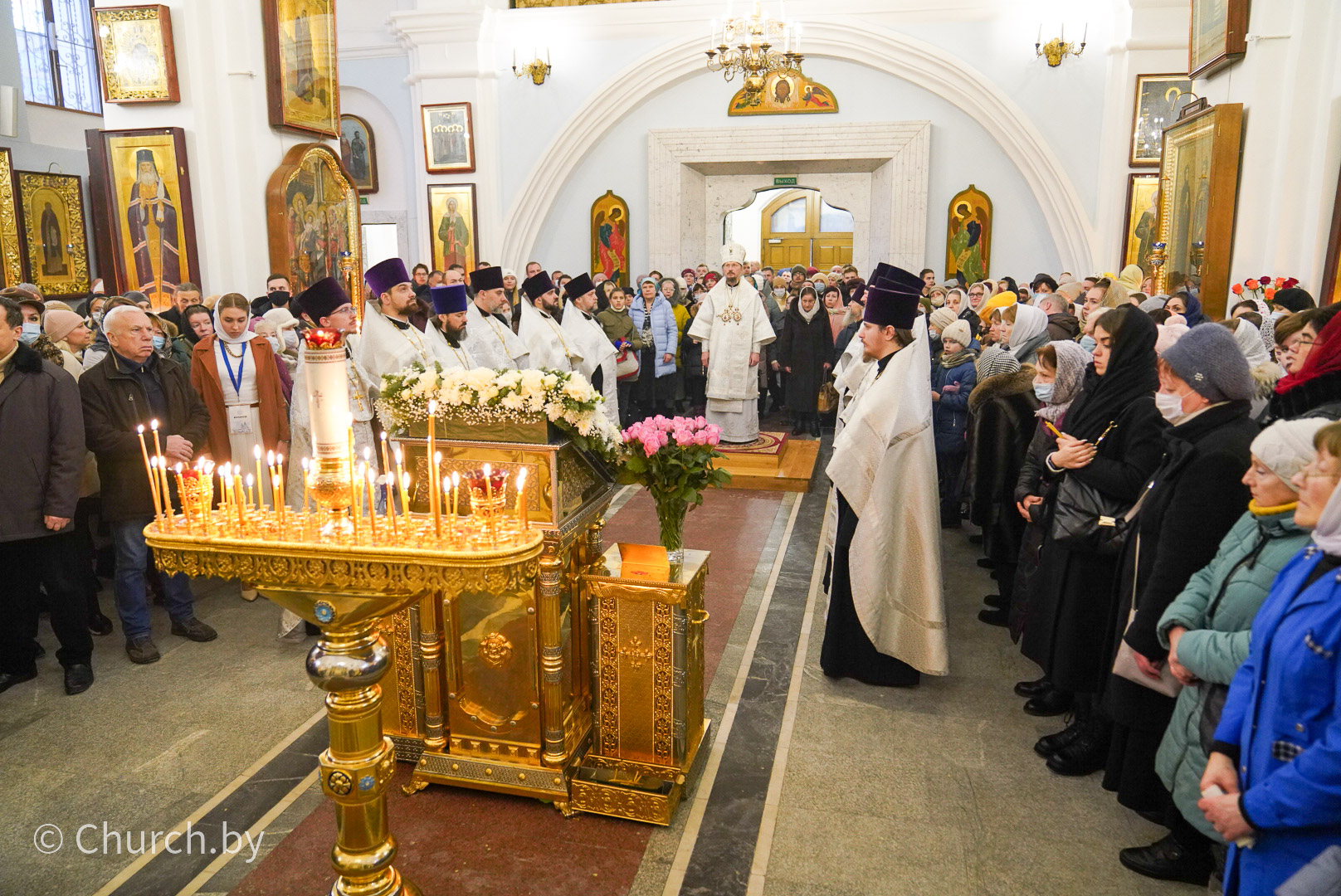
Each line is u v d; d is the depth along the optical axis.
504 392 2.70
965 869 2.59
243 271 6.91
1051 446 3.50
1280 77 5.94
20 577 3.75
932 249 12.20
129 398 3.98
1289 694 1.57
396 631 2.99
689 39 11.86
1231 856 1.75
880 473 3.58
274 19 6.82
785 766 3.14
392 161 13.11
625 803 2.80
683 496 2.92
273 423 4.64
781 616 4.52
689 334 7.93
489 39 12.14
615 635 2.89
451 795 2.97
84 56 11.28
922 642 3.63
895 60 11.59
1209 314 6.34
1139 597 2.58
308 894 2.51
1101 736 3.07
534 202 12.55
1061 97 11.17
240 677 3.87
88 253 11.09
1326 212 5.66
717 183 13.30
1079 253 11.37
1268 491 1.96
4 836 2.77
